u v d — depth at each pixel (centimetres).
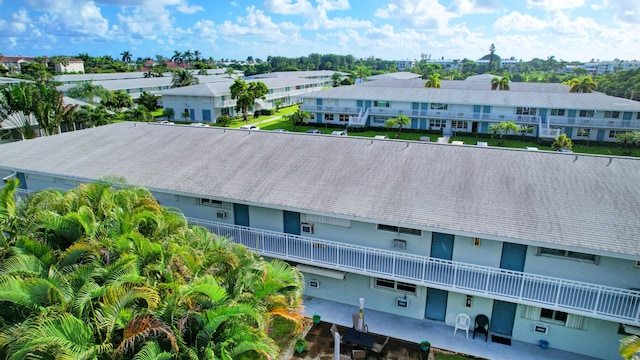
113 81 8888
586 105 4966
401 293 1673
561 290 1416
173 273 1048
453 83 8369
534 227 1380
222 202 1891
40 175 2238
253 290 1088
